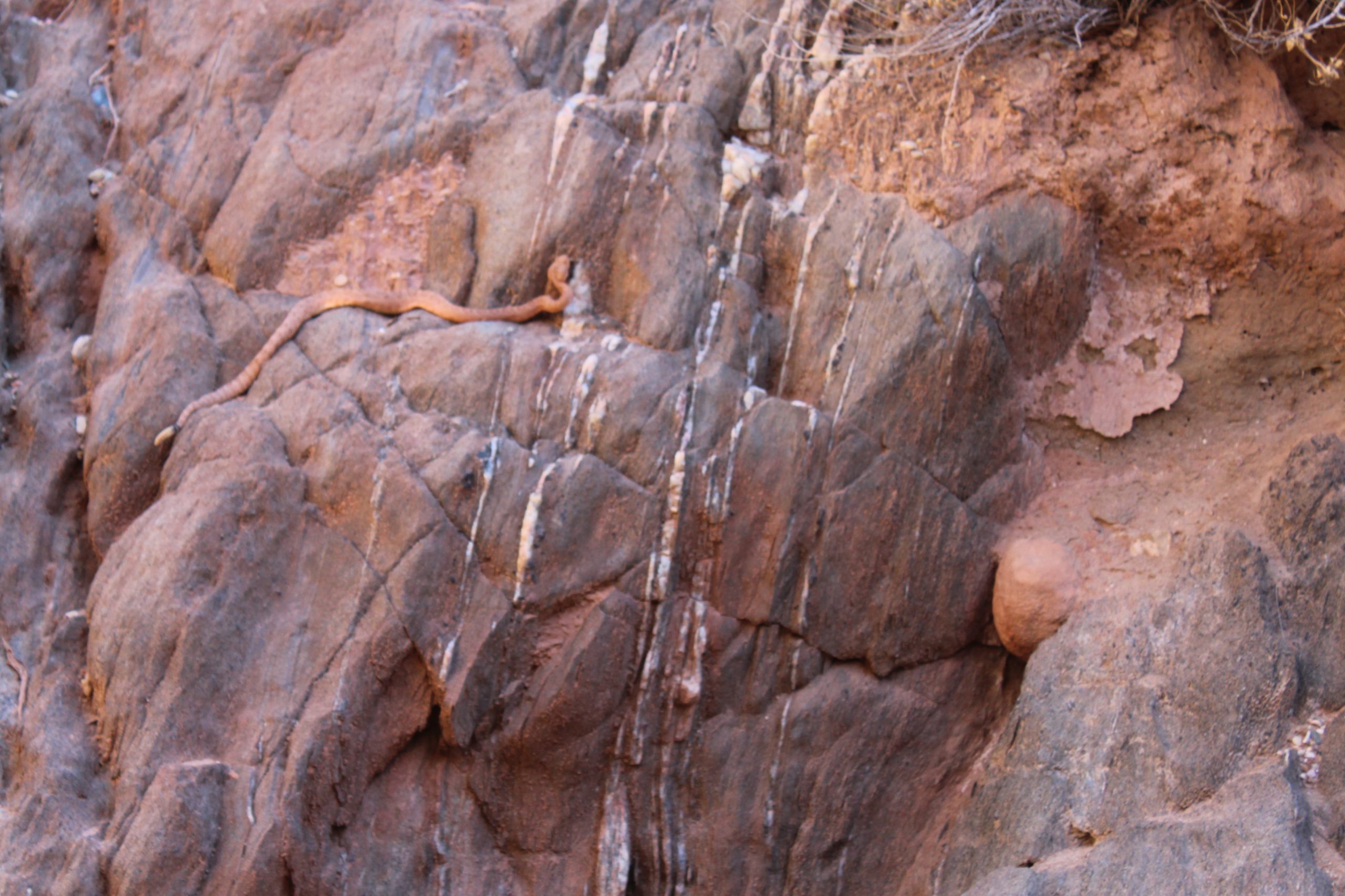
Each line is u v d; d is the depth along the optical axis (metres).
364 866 5.11
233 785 4.80
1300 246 5.60
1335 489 5.18
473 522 5.20
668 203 5.70
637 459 5.34
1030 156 5.77
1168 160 5.70
